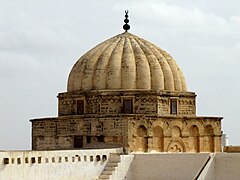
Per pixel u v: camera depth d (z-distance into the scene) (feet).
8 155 197.47
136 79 270.46
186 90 285.23
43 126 277.03
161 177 242.37
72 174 226.38
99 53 281.13
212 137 272.72
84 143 262.47
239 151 277.23
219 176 236.43
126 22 296.92
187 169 239.09
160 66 277.03
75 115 268.21
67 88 285.64
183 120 266.77
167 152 260.01
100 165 239.09
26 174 204.64
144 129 257.55
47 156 215.31
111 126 256.93
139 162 245.65
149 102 265.75
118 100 266.57
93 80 274.36
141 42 286.46
